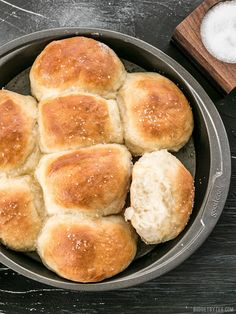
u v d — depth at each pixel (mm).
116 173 490
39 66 520
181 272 562
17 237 499
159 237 500
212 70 545
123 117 521
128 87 528
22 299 556
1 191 497
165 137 514
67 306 557
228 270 563
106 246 488
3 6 585
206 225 513
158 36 586
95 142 503
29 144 508
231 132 575
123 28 585
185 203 500
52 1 586
